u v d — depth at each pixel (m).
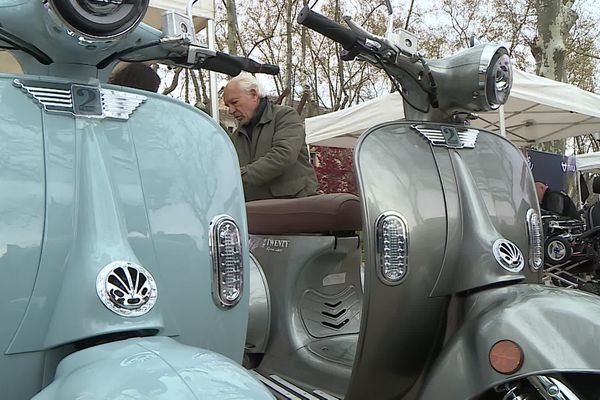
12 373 1.19
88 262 1.23
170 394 0.91
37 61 1.42
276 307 2.54
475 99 2.17
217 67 1.75
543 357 1.56
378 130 2.09
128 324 1.19
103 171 1.33
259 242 2.68
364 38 2.03
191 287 1.41
